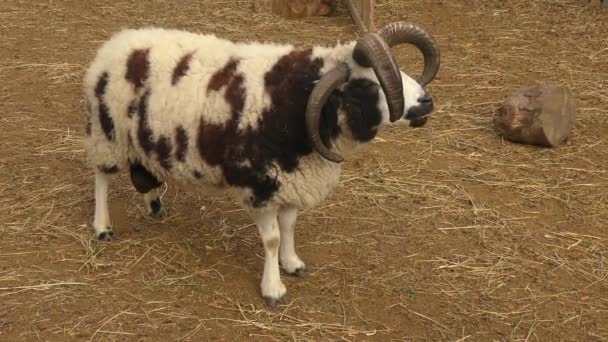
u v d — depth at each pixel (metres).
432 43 3.23
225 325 3.34
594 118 4.84
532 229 3.94
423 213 4.02
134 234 3.79
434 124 4.76
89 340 3.26
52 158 4.34
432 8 6.50
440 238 3.86
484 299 3.54
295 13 6.31
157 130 3.35
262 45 3.35
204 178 3.38
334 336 3.32
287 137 3.19
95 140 3.55
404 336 3.35
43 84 5.10
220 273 3.59
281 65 3.23
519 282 3.63
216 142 3.25
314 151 3.21
